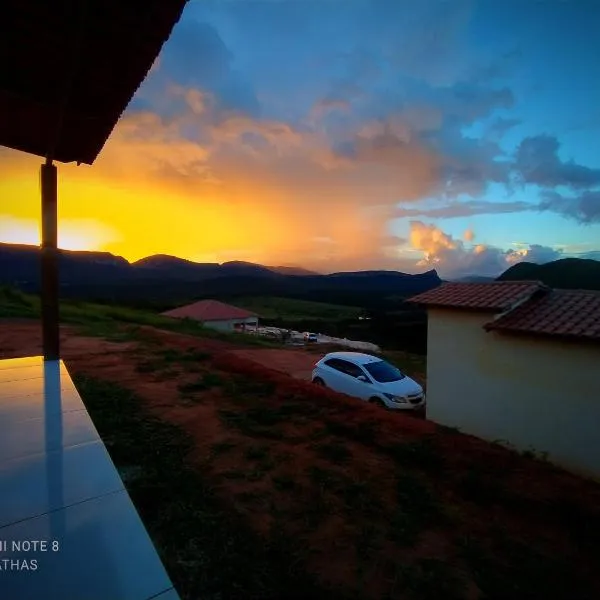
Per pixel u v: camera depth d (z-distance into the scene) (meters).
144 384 7.46
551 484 4.42
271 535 3.17
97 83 3.35
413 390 10.44
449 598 2.71
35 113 4.09
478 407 9.26
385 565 2.97
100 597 1.29
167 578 1.38
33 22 2.50
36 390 3.79
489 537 3.46
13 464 2.17
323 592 2.62
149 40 2.66
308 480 4.15
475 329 9.29
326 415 6.21
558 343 7.80
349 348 28.59
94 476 2.04
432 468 4.64
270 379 8.14
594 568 3.15
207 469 4.22
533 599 2.76
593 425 7.36
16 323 15.48
